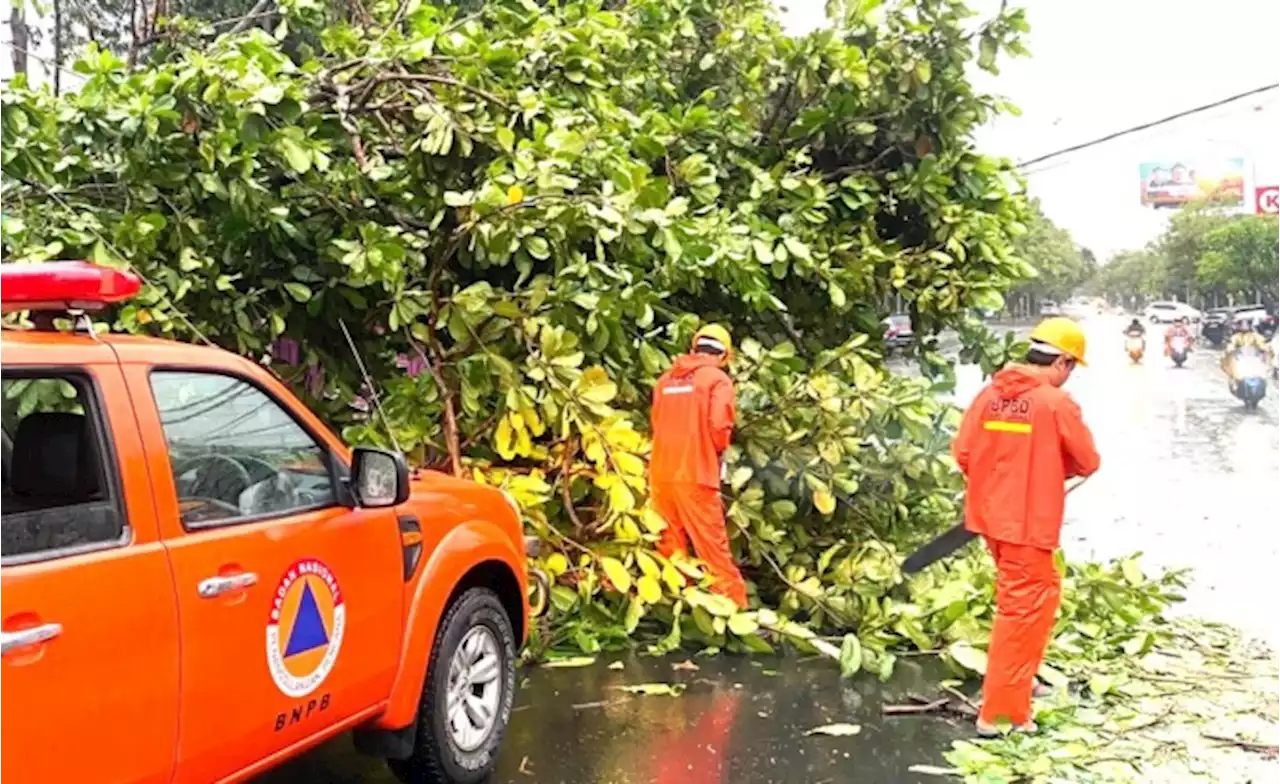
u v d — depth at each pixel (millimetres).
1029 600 5242
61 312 3393
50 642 2844
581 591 6777
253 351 7422
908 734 5359
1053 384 5395
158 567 3193
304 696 3746
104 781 3006
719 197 9016
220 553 3412
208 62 6520
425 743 4469
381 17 9195
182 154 6762
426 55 7188
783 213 8875
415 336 7172
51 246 6234
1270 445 16406
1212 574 8617
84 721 2934
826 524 7969
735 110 9211
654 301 7402
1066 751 5109
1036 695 5797
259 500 3738
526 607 5148
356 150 7371
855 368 7664
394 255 6754
